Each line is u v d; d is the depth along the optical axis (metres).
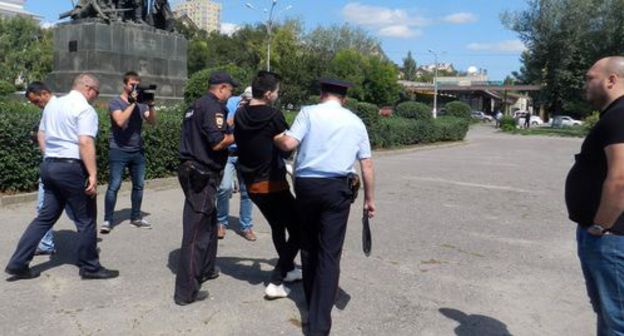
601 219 2.81
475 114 71.12
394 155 18.75
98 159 9.21
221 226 6.54
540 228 7.54
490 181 12.22
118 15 17.53
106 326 4.02
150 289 4.77
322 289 3.96
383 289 4.94
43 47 61.94
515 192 10.69
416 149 21.09
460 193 10.35
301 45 59.31
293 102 35.41
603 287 2.93
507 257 6.06
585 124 39.69
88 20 16.86
